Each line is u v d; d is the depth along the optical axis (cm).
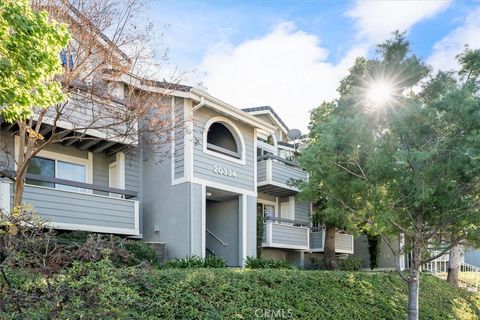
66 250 432
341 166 800
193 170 1143
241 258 1280
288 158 1803
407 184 736
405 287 1126
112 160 1200
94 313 386
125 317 429
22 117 628
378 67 795
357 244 1961
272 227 1450
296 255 1661
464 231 782
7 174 801
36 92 543
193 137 1134
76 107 860
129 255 462
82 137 848
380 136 766
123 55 853
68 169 1109
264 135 1705
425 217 783
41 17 488
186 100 1133
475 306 1271
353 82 962
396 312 971
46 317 377
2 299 378
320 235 1705
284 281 855
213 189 1228
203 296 678
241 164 1320
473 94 723
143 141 1007
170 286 648
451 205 732
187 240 1102
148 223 1212
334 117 800
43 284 407
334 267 1609
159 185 1200
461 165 691
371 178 766
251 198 1342
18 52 480
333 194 837
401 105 742
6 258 403
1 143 952
